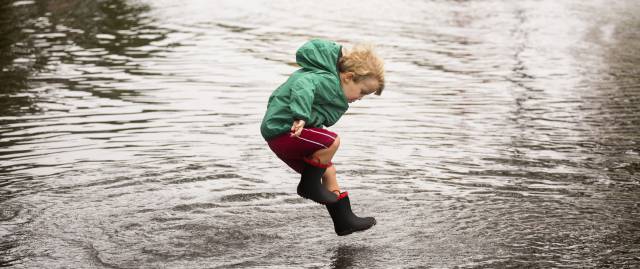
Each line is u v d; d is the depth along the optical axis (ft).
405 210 16.61
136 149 21.35
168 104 27.22
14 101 27.50
